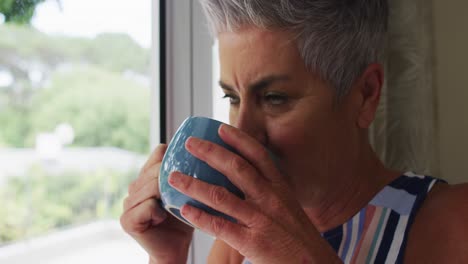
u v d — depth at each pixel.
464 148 1.20
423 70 1.04
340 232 0.67
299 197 0.64
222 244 0.84
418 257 0.59
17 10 1.49
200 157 0.50
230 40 0.57
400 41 1.04
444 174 1.21
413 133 1.03
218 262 0.83
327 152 0.61
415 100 1.03
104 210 2.26
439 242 0.58
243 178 0.47
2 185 2.21
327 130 0.61
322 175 0.62
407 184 0.67
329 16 0.56
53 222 2.27
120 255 1.99
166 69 1.07
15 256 2.20
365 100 0.65
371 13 0.61
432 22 1.15
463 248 0.55
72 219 2.28
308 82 0.57
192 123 0.54
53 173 2.26
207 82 1.09
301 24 0.54
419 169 1.03
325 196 0.66
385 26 0.67
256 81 0.56
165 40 1.06
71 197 2.27
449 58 1.19
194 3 1.06
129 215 0.70
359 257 0.63
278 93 0.57
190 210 0.50
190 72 1.08
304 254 0.46
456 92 1.19
